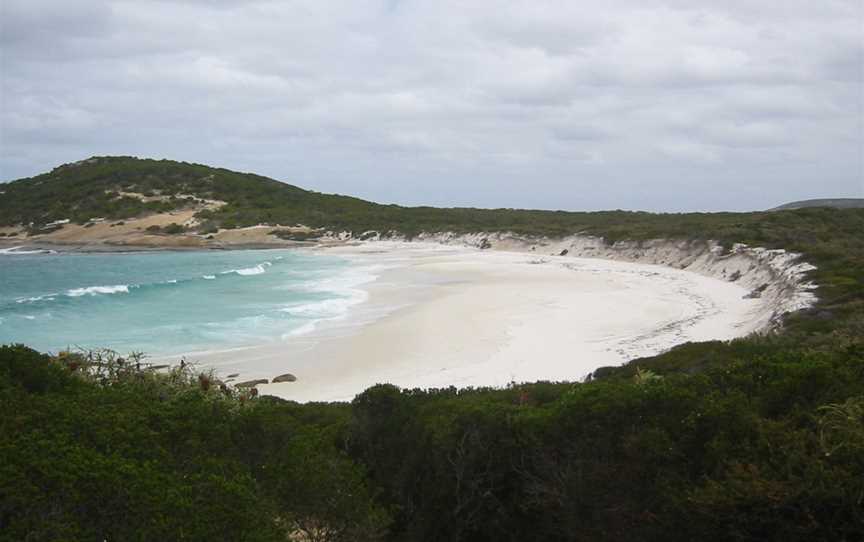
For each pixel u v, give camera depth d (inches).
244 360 880.9
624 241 2306.8
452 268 2021.4
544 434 292.0
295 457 242.5
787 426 257.0
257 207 4357.8
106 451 201.8
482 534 296.7
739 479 226.7
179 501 174.2
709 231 2015.3
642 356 805.9
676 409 281.7
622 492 258.5
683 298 1295.5
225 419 266.8
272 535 185.6
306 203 4569.4
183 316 1228.5
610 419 283.7
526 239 2856.8
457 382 734.5
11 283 1900.8
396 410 377.7
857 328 652.7
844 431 237.1
